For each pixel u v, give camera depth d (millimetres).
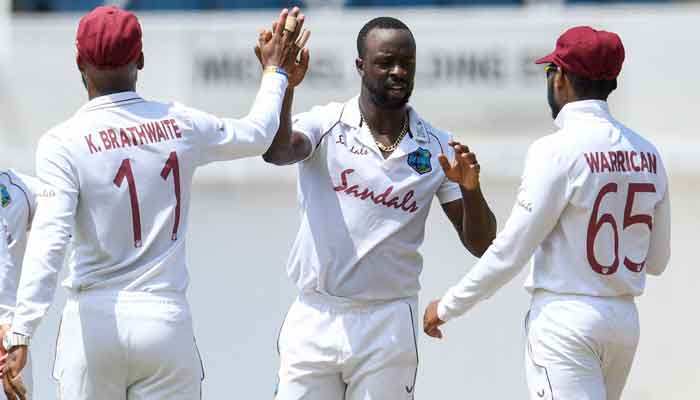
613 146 15422
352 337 16797
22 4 41500
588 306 15312
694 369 31688
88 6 41500
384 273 16797
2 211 16156
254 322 34344
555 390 15336
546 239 15602
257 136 15602
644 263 15727
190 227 35531
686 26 33688
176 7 40906
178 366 15242
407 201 16750
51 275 14477
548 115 34500
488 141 34750
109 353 14992
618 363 15727
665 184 15945
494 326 31797
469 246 16812
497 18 34969
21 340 14383
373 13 37000
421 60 34938
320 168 16859
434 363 32031
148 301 15055
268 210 35250
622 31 34031
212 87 36281
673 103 33844
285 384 17125
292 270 17203
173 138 15156
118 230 15000
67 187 14719
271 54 16234
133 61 15172
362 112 16828
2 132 37531
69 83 37344
